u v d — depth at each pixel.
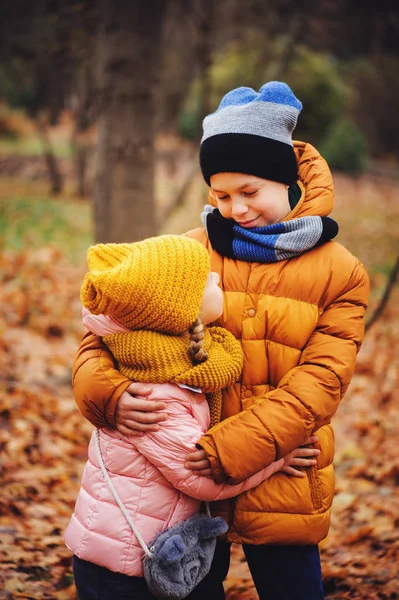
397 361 6.65
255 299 2.06
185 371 1.90
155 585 1.88
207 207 2.28
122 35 5.35
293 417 1.92
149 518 1.95
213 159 2.01
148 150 5.55
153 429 1.90
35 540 3.39
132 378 1.96
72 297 8.20
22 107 12.62
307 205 2.08
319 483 2.08
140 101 5.45
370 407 5.71
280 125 1.99
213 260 2.15
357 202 16.86
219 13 10.63
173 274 1.84
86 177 18.50
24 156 20.84
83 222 13.40
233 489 1.96
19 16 6.23
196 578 1.92
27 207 13.96
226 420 1.96
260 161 1.98
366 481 4.41
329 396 1.96
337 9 7.91
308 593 2.07
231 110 2.00
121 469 1.97
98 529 1.96
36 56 6.42
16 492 3.85
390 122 25.88
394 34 8.30
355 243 12.37
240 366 1.99
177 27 11.77
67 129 27.44
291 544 2.05
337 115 20.75
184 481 1.91
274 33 8.93
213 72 17.14
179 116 24.22
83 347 2.10
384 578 3.19
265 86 2.04
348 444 5.04
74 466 4.39
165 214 8.82
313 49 18.45
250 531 2.03
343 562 3.40
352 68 25.22
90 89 5.91
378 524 3.82
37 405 5.13
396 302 8.80
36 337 6.76
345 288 2.05
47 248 10.54
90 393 1.97
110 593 1.98
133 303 1.83
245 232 2.06
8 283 8.39
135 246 1.90
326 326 2.03
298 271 2.04
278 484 2.03
